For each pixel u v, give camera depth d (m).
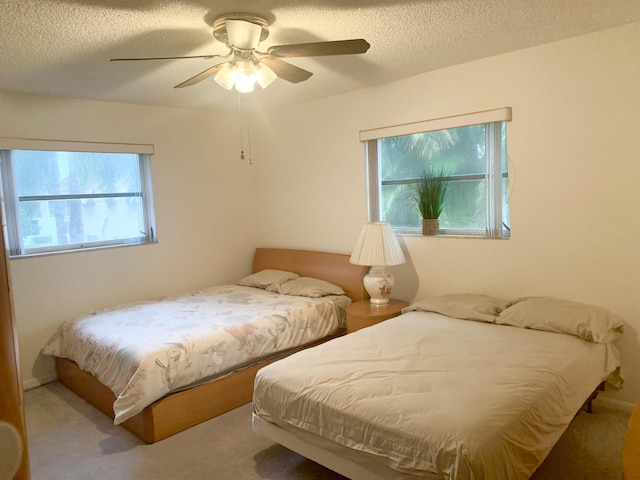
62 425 2.99
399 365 2.33
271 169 4.86
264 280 4.42
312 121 4.38
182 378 2.82
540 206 3.09
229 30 2.25
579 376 2.33
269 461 2.51
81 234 3.97
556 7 2.36
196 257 4.63
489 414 1.79
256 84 3.67
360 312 3.51
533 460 1.84
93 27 2.36
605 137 2.80
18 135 3.54
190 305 3.79
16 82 3.28
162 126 4.34
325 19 2.39
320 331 3.68
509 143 3.18
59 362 3.67
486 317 3.02
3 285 0.80
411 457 1.74
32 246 3.72
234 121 4.89
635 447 1.27
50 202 3.79
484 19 2.47
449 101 3.43
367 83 3.79
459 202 3.60
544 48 2.97
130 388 2.63
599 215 2.86
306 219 4.57
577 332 2.65
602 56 2.76
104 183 4.08
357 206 4.11
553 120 2.98
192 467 2.48
